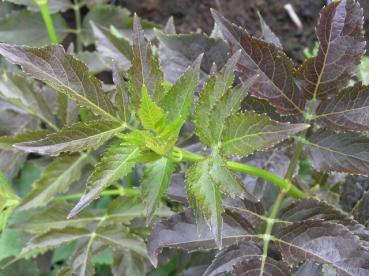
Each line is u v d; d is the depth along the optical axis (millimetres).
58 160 625
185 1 952
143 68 388
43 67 374
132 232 613
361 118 443
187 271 614
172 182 471
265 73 449
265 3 948
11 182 750
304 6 942
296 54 917
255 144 370
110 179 374
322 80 446
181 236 443
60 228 592
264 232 465
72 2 861
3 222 606
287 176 477
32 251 602
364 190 544
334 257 410
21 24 817
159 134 374
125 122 393
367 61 641
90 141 377
